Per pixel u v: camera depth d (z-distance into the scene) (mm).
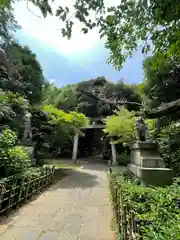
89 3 1475
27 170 4406
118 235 2408
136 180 4250
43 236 2559
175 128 5676
